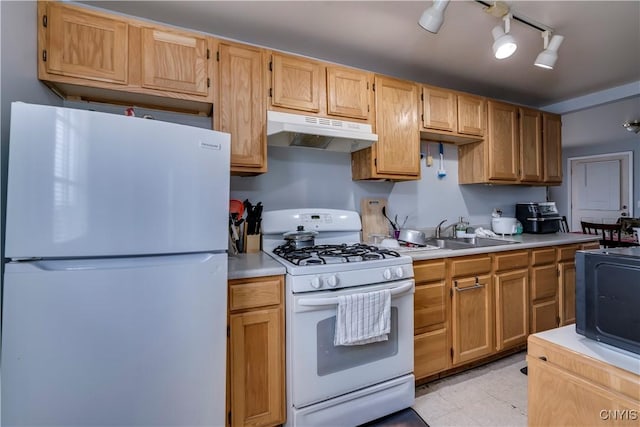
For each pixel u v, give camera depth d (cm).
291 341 141
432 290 187
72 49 136
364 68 232
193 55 158
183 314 114
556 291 243
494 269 212
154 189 108
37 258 96
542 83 260
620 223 419
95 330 101
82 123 98
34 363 95
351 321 142
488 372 206
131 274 105
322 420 142
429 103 226
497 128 259
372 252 173
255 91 172
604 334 70
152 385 109
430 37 191
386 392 158
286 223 196
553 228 304
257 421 139
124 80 145
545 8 162
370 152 208
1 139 104
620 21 173
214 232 121
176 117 182
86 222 98
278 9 164
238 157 168
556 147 296
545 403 72
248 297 139
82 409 100
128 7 160
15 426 94
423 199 264
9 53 109
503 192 311
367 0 156
